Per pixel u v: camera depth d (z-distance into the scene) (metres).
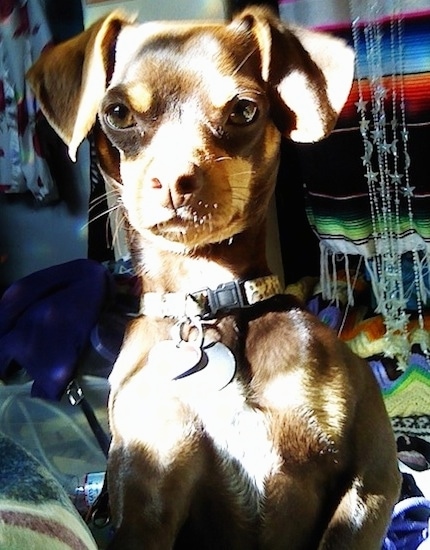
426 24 0.71
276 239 0.84
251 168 0.43
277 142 0.46
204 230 0.41
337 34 0.72
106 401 0.62
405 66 0.72
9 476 0.35
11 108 0.82
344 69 0.45
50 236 0.90
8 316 0.67
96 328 0.63
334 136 0.75
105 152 0.46
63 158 0.86
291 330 0.44
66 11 0.83
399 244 0.76
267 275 0.46
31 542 0.31
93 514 0.49
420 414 0.72
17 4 0.80
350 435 0.43
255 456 0.42
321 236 0.79
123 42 0.45
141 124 0.42
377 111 0.73
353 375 0.44
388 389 0.73
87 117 0.45
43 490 0.35
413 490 0.60
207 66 0.42
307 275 0.86
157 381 0.43
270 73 0.45
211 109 0.41
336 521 0.42
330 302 0.80
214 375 0.43
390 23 0.71
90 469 0.62
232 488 0.42
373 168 0.75
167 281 0.45
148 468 0.42
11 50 0.81
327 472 0.43
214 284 0.45
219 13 0.73
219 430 0.42
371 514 0.42
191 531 0.44
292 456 0.42
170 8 0.73
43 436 0.63
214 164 0.41
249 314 0.44
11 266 0.92
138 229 0.42
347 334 0.77
